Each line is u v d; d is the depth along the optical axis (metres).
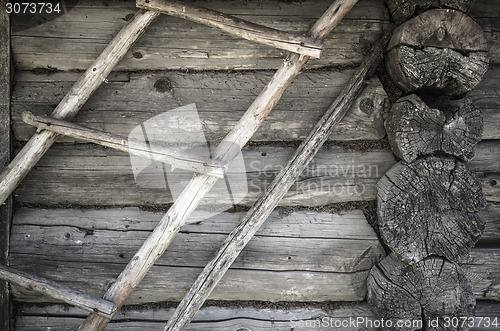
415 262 2.38
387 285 2.44
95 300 2.20
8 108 2.49
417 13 2.37
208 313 2.60
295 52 2.28
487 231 2.64
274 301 2.62
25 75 2.54
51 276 2.53
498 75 2.60
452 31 2.28
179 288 2.56
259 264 2.58
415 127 2.33
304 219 2.60
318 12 2.52
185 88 2.54
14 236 2.54
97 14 2.51
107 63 2.36
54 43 2.50
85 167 2.57
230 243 2.38
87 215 2.58
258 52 2.53
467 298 2.42
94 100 2.52
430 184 2.37
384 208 2.40
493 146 2.64
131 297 2.57
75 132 2.28
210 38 2.52
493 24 2.56
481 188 2.37
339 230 2.60
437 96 2.46
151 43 2.51
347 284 2.60
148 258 2.27
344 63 2.57
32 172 2.55
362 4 2.54
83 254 2.55
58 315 2.58
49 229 2.55
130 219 2.58
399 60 2.30
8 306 2.52
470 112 2.34
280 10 2.52
